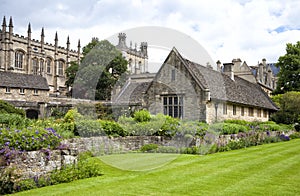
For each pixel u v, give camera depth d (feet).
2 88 122.31
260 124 82.58
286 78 140.87
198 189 23.86
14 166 23.90
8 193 22.39
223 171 31.12
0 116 44.16
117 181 26.16
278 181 26.86
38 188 23.90
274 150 51.39
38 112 112.06
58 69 226.58
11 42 195.11
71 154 29.76
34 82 134.51
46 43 218.79
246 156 42.83
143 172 30.07
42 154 26.32
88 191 22.90
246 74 148.77
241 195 22.29
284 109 112.98
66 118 44.14
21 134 26.73
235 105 86.22
